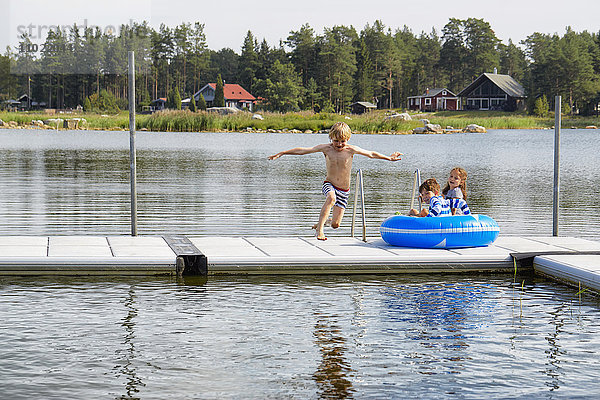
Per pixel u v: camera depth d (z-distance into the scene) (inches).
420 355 250.8
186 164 1176.8
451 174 435.8
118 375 228.7
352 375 231.3
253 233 507.5
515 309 313.7
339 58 5546.3
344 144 425.1
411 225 409.1
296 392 216.8
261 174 1003.3
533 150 1699.1
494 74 5113.2
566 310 313.1
